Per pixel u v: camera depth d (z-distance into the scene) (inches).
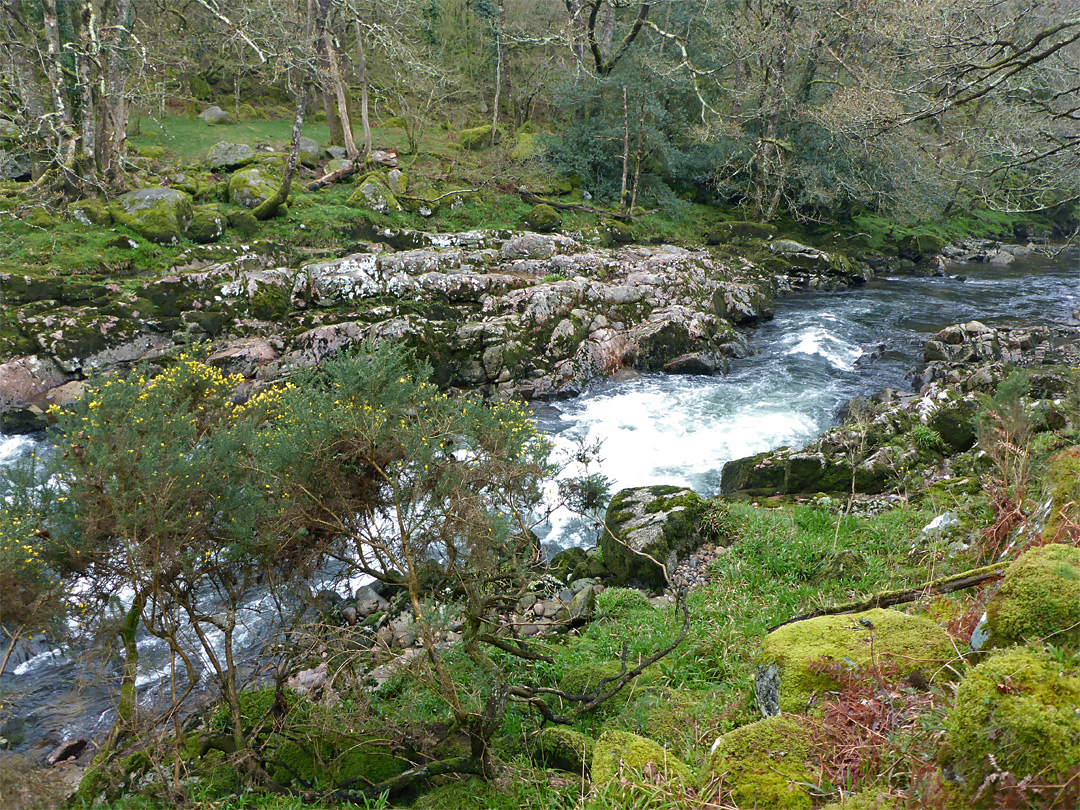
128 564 156.8
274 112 1379.2
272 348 613.6
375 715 194.9
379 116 1375.5
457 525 174.6
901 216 1238.3
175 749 166.6
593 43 1185.4
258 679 239.9
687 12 1270.9
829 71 1228.5
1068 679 103.5
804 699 148.1
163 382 189.9
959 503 298.5
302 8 929.5
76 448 156.0
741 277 943.0
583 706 197.8
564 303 693.9
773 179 1245.1
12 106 823.7
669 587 296.4
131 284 652.7
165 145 1077.8
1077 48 589.0
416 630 171.9
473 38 1454.2
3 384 554.6
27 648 258.2
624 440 537.3
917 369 653.9
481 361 637.3
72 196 823.1
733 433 545.0
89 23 808.9
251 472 176.2
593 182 1202.6
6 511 161.0
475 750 170.9
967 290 1035.3
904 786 120.6
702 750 165.3
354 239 861.2
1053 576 132.0
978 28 481.4
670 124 1245.7
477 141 1243.2
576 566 341.1
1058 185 506.3
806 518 316.5
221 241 797.2
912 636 154.1
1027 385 282.0
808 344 763.4
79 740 243.9
